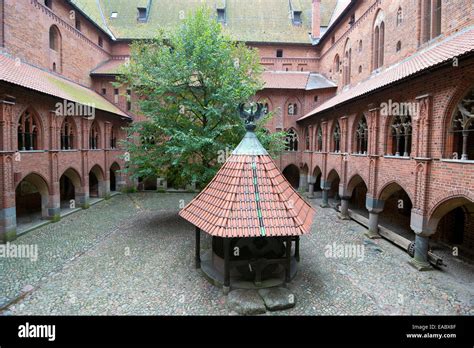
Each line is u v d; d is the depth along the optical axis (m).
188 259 11.15
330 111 19.95
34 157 14.72
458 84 8.80
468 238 13.05
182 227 15.72
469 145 12.93
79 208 19.73
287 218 7.65
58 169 16.80
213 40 15.37
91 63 25.77
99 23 27.66
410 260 11.22
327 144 21.25
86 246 12.52
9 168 12.84
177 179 17.09
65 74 21.52
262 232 7.27
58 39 20.61
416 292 8.84
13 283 9.08
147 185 30.02
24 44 16.77
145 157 15.98
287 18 32.97
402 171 11.73
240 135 15.94
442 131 9.58
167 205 21.81
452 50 9.20
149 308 7.82
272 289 8.45
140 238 13.73
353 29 21.67
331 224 16.88
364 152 15.70
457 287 9.21
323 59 29.33
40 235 14.01
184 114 16.27
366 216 19.14
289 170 34.22
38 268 10.20
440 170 9.66
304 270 10.26
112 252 11.87
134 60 19.45
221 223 7.42
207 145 14.87
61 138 18.02
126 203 22.48
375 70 18.22
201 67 14.95
